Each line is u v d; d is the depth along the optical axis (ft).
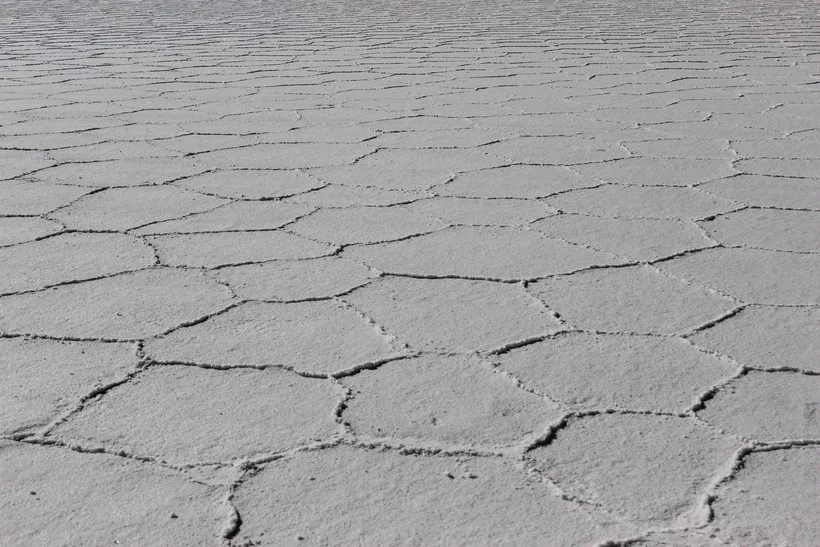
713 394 4.25
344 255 6.23
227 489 3.50
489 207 7.39
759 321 5.07
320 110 11.99
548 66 16.34
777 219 6.99
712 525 3.28
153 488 3.51
